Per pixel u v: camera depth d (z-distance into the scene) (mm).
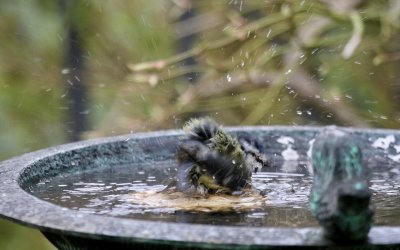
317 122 14719
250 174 6340
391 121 15047
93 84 13562
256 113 12859
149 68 12039
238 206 5832
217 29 14648
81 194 6293
